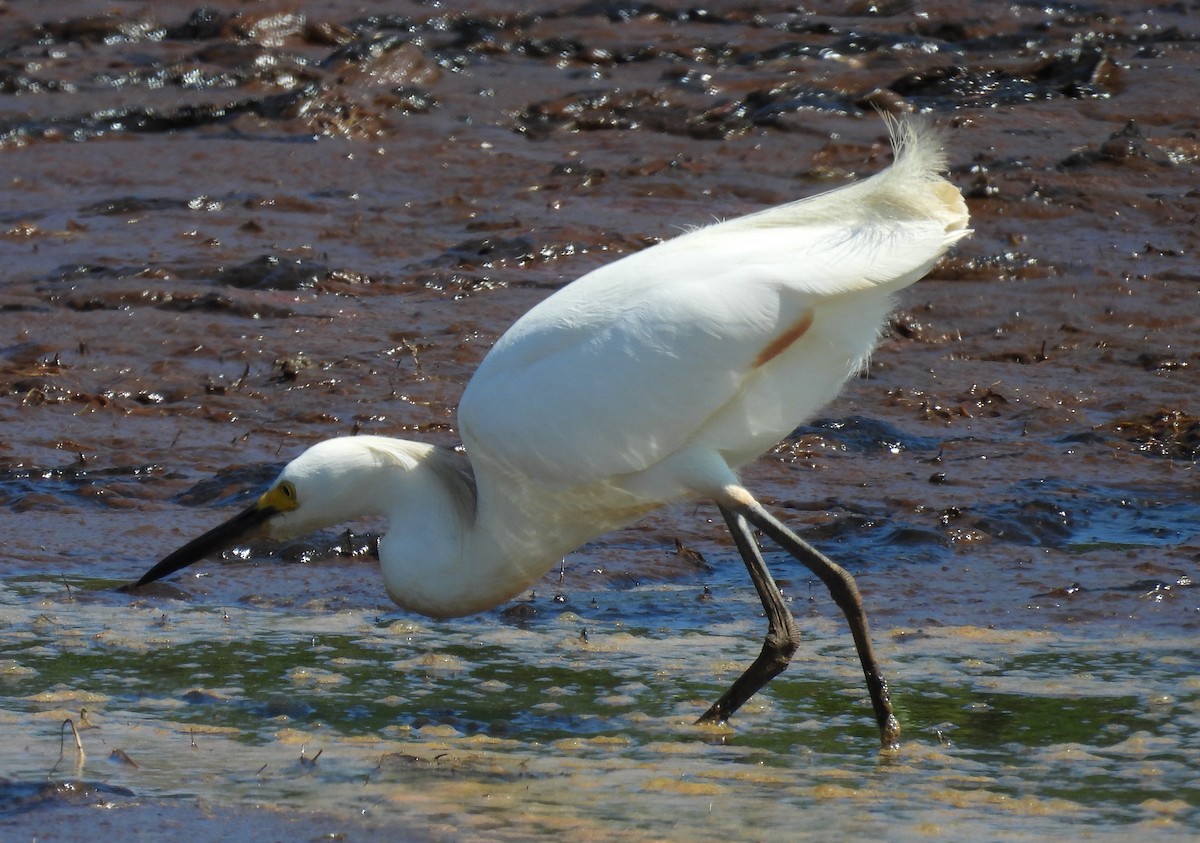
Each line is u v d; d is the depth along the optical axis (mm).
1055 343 18719
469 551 8828
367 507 8930
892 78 33750
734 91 33531
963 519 12492
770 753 7812
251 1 43594
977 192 23969
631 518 9055
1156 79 33250
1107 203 24000
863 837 6473
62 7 43344
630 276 8492
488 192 26094
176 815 6633
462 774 7344
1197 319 19328
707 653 9648
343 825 6547
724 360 8234
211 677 9070
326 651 9641
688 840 6422
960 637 9914
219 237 23156
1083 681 8930
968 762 7605
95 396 16359
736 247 8438
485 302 19938
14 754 7574
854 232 8359
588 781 7270
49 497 13266
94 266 21219
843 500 13352
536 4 44344
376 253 22453
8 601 10719
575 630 10188
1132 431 15562
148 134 30766
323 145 28953
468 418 8641
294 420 15734
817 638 9977
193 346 18172
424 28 41250
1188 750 7719
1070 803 6965
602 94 32500
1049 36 38938
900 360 18047
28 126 30500
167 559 9266
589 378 8344
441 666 9352
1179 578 11070
